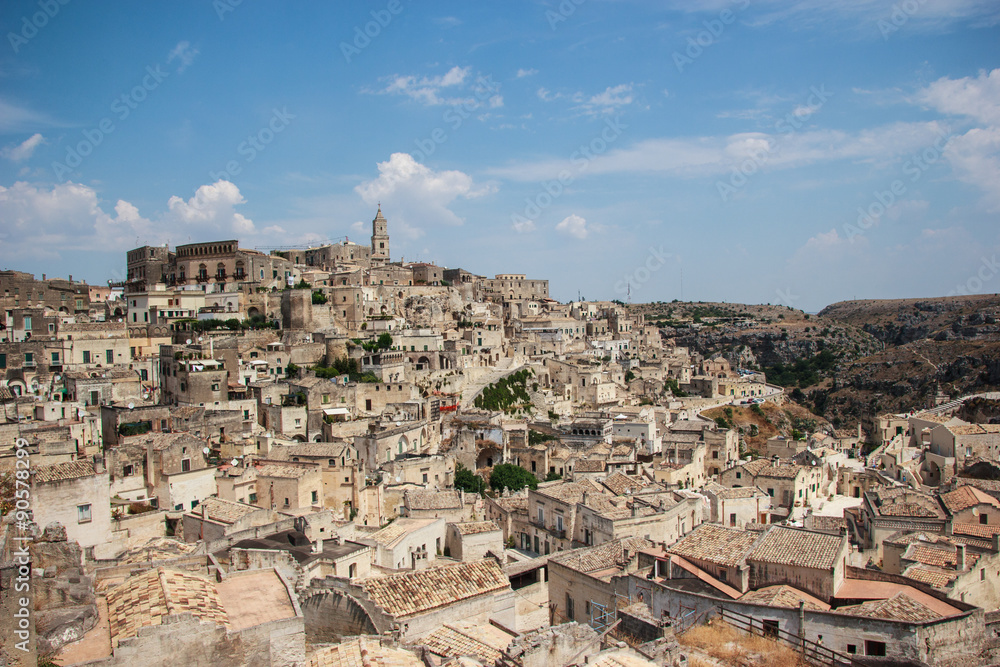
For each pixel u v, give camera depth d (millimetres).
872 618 45281
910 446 166500
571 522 96688
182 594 37375
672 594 53688
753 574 54875
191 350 155875
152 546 69250
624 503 94188
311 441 142125
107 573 43094
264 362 168500
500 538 90875
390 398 168250
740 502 103438
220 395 144500
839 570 53188
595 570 66000
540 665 40156
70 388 129875
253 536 73688
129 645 31969
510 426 166750
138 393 143625
